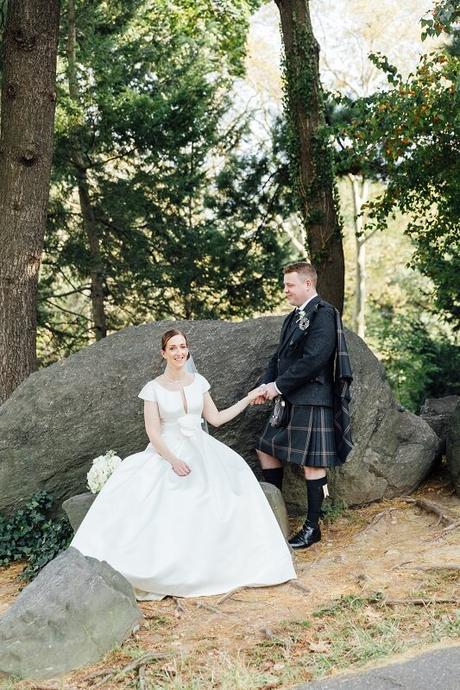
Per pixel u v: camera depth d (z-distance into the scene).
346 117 11.95
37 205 8.49
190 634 4.12
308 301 5.55
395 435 6.49
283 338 5.66
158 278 14.17
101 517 4.78
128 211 14.10
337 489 6.18
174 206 14.69
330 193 12.27
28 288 8.50
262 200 15.21
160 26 14.91
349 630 3.94
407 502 6.24
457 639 3.69
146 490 4.83
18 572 5.84
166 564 4.57
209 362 6.36
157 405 5.15
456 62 8.30
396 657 3.57
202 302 14.95
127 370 6.33
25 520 6.15
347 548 5.40
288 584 4.72
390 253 27.00
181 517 4.73
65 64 13.77
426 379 14.89
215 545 4.71
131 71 14.02
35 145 8.38
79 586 4.04
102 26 14.11
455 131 8.42
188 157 14.26
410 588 4.44
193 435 5.09
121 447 6.28
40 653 3.83
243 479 5.04
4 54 8.45
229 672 3.57
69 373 6.36
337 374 5.45
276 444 5.59
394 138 8.58
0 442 6.24
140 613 4.28
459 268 10.67
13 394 6.36
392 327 18.41
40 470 6.25
